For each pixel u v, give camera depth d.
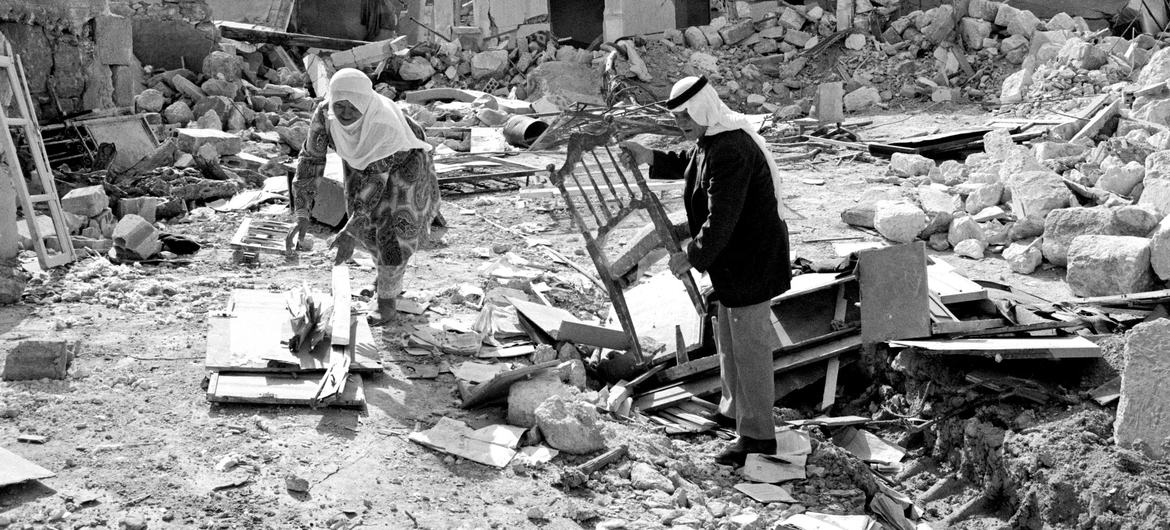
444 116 15.07
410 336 5.51
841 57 18.91
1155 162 9.00
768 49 19.30
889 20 19.53
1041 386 5.11
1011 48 17.89
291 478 3.93
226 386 4.66
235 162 10.41
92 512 3.61
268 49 17.89
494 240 8.16
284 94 14.30
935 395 5.40
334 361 4.91
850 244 8.16
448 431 4.48
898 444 5.31
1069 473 4.51
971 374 5.29
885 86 18.09
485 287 6.68
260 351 4.96
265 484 3.92
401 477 4.10
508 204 9.59
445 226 8.43
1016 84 16.30
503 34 18.94
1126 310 6.16
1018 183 8.62
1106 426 4.77
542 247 7.95
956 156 12.74
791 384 5.62
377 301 5.80
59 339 4.93
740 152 4.08
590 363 5.61
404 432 4.50
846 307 5.95
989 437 4.93
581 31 19.78
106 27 11.32
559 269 7.31
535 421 4.58
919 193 9.62
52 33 10.52
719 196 4.07
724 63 19.09
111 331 5.43
